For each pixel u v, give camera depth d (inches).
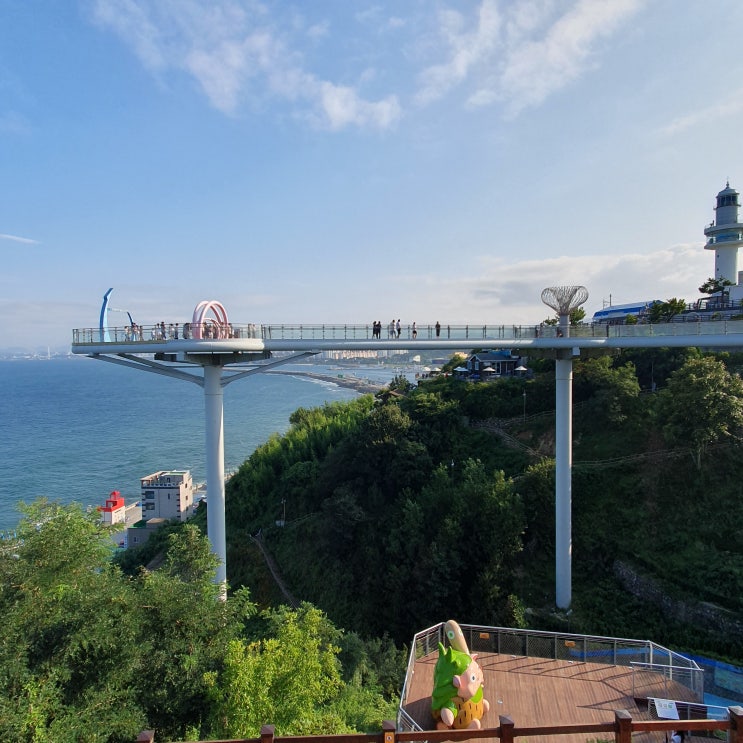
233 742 255.3
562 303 1280.8
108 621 483.2
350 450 1882.4
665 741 560.7
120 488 3715.6
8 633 430.0
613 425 1616.6
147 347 1109.7
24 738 376.2
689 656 1019.9
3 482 3873.0
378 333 1226.6
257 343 1146.0
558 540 1242.0
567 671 700.0
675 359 1753.2
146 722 477.7
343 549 1617.9
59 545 515.8
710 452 1368.1
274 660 557.9
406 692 629.9
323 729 520.4
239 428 6373.0
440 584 1268.5
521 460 1673.2
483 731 260.7
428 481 1678.2
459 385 2100.1
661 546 1243.8
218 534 1165.1
